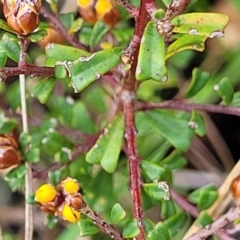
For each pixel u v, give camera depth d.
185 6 0.24
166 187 0.24
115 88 0.27
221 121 0.34
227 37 0.33
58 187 0.24
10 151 0.25
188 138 0.27
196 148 0.33
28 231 0.28
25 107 0.28
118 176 0.30
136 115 0.28
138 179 0.24
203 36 0.23
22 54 0.23
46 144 0.28
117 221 0.23
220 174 0.33
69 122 0.30
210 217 0.26
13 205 0.33
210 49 0.33
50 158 0.30
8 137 0.26
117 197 0.30
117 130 0.26
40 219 0.32
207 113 0.33
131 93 0.26
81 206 0.23
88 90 0.31
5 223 0.33
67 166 0.27
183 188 0.32
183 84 0.33
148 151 0.31
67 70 0.23
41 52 0.31
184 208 0.27
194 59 0.33
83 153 0.28
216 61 0.33
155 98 0.31
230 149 0.34
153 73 0.22
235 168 0.27
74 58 0.25
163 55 0.22
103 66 0.23
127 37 0.27
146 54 0.22
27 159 0.26
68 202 0.23
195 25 0.22
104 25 0.27
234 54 0.33
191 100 0.28
